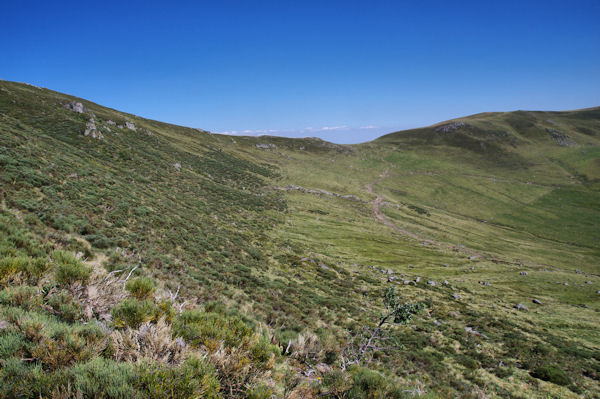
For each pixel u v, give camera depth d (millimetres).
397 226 77250
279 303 18203
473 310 28156
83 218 17719
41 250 10430
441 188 119688
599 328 27047
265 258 30797
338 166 140500
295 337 8984
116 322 4402
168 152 71938
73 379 2967
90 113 64562
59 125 48312
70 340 3477
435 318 24375
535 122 185000
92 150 44625
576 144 152250
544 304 34344
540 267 55719
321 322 17484
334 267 36031
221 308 9555
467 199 109875
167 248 20312
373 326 18844
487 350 18969
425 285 35281
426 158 157250
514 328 24406
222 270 21312
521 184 120688
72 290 5043
